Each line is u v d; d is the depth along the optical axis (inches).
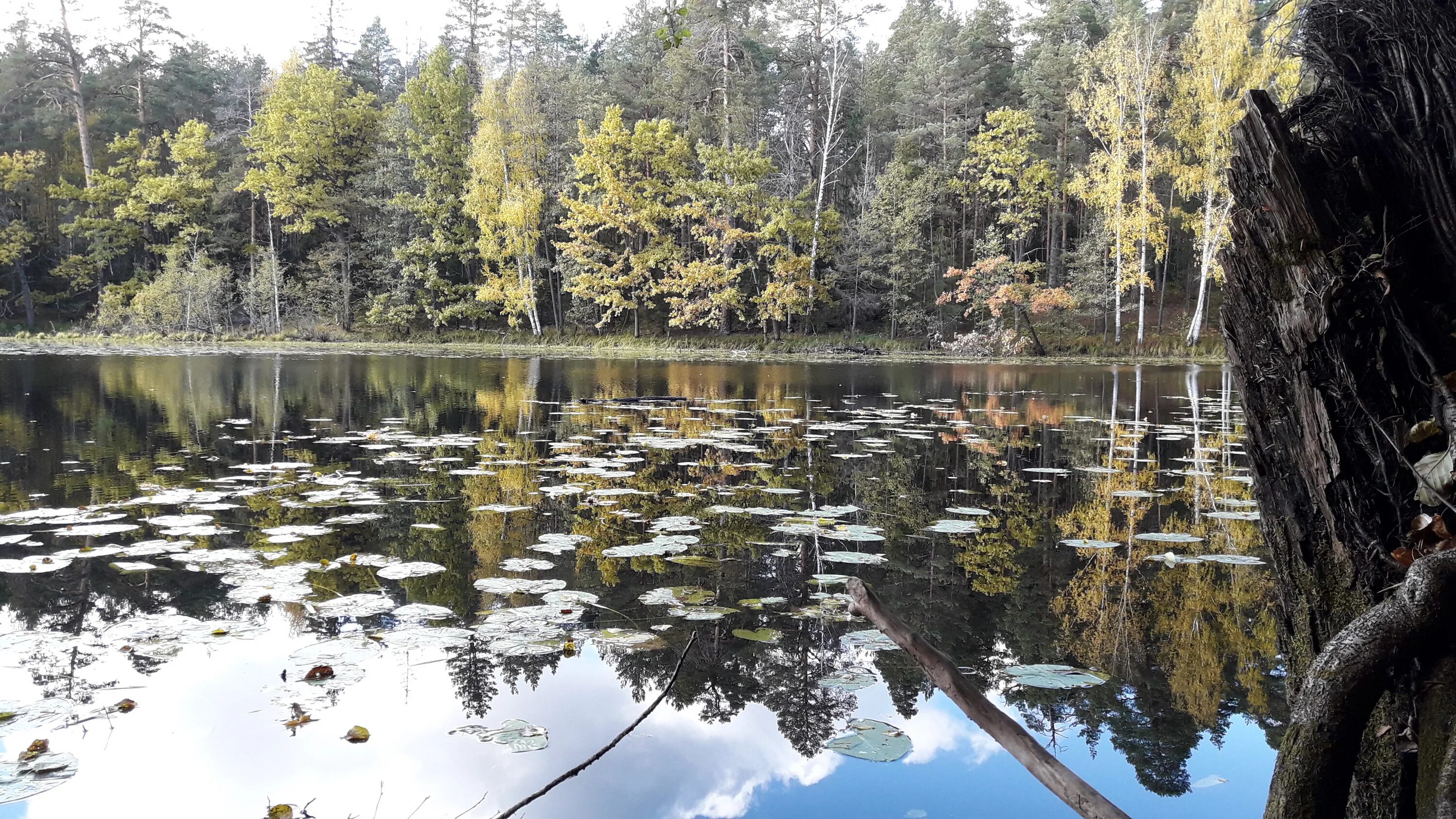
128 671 98.1
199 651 104.4
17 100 1515.7
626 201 1157.1
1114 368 856.3
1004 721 50.6
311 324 1333.7
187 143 1325.0
